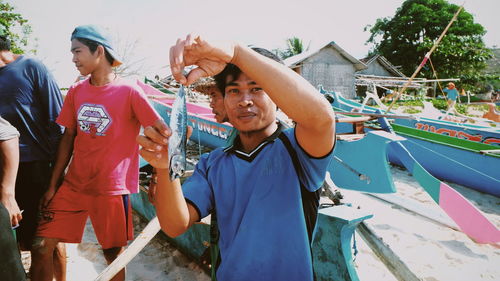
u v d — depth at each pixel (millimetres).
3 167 1691
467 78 30594
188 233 2998
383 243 1979
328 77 22484
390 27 36125
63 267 2334
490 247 3410
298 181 1000
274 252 982
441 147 5699
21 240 2291
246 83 974
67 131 2119
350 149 4152
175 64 676
